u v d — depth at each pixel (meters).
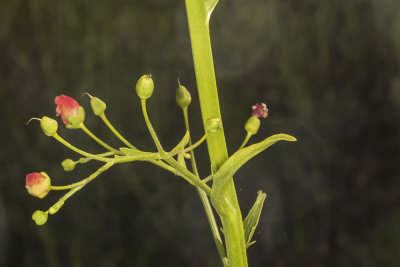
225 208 0.32
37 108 0.70
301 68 0.72
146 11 0.73
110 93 0.71
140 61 0.72
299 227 0.68
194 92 0.72
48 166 0.69
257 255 0.67
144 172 0.69
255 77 0.72
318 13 0.72
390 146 0.69
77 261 0.66
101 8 0.72
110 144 0.69
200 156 0.69
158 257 0.67
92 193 0.69
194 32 0.32
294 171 0.69
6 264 0.66
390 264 0.65
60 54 0.71
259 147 0.31
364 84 0.71
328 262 0.67
